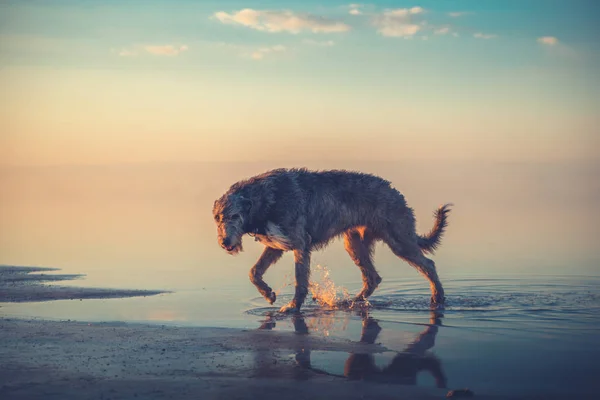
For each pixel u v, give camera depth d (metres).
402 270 15.66
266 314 10.80
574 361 7.70
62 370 7.12
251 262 17.44
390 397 6.43
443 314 10.62
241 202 11.69
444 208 12.94
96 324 9.62
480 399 6.42
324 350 8.15
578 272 14.91
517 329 9.38
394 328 9.55
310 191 12.11
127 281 14.25
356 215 12.32
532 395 6.55
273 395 6.44
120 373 7.04
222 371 7.18
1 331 8.96
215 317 10.49
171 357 7.71
